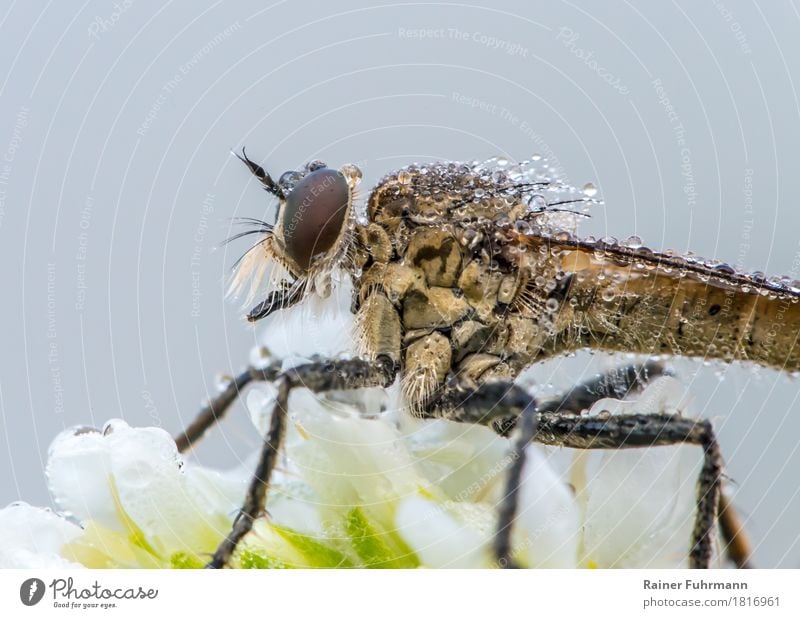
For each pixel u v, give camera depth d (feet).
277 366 0.26
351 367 0.26
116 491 0.24
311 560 0.25
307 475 0.25
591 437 0.25
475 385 0.26
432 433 0.26
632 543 0.25
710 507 0.25
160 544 0.24
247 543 0.24
